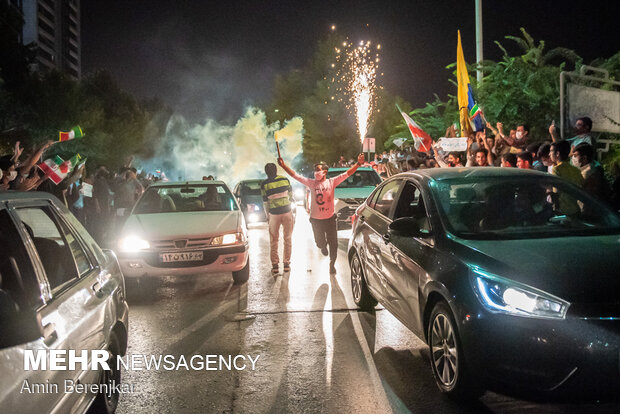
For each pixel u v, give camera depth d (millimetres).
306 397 4121
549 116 12742
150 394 4250
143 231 7773
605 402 3369
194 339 5602
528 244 4043
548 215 4723
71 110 37469
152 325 6164
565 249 3912
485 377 3582
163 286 8320
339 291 7566
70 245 3539
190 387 4367
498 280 3617
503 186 4906
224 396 4184
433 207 4719
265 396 4160
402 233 4684
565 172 6797
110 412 3689
